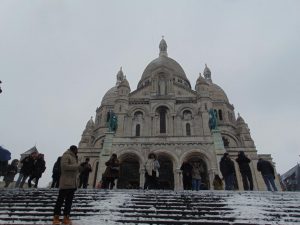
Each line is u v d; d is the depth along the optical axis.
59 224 8.37
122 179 35.06
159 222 9.44
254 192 13.76
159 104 42.72
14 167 18.36
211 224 9.31
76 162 9.45
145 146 34.31
